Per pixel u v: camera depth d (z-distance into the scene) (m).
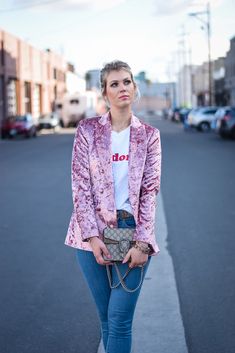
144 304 4.70
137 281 2.84
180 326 4.21
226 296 4.84
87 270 2.96
